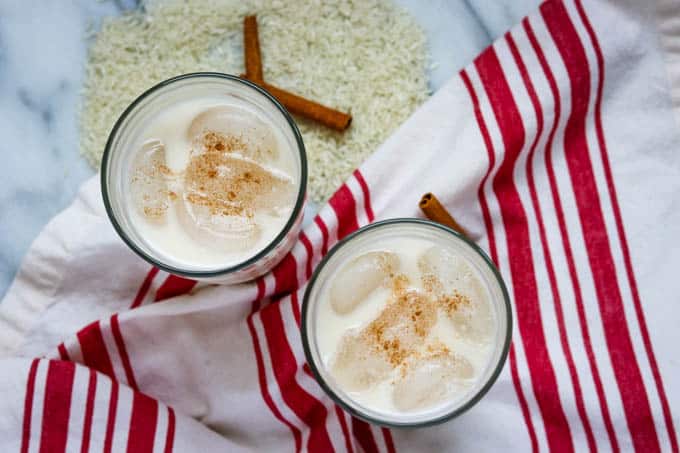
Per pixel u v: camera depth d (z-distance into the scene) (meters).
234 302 0.46
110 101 0.50
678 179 0.46
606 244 0.46
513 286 0.46
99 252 0.47
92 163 0.50
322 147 0.49
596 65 0.46
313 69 0.50
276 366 0.47
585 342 0.45
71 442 0.46
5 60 0.51
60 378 0.45
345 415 0.46
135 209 0.43
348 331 0.42
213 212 0.43
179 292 0.47
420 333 0.42
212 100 0.44
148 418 0.46
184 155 0.43
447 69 0.50
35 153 0.50
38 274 0.47
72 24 0.51
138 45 0.50
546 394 0.45
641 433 0.45
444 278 0.42
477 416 0.46
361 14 0.50
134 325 0.46
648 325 0.45
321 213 0.46
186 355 0.47
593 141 0.47
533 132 0.46
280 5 0.50
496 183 0.46
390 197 0.46
